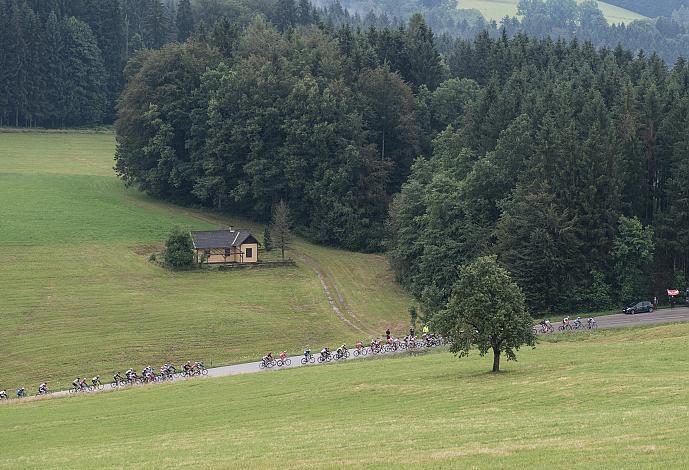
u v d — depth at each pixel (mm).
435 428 122500
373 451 110000
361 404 154750
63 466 118188
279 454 112875
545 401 140000
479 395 150625
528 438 110250
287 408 157375
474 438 112938
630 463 92125
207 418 154750
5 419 172875
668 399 130875
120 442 138375
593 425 114062
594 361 175750
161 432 146000
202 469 107188
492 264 178750
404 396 157875
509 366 182125
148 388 199125
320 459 107250
